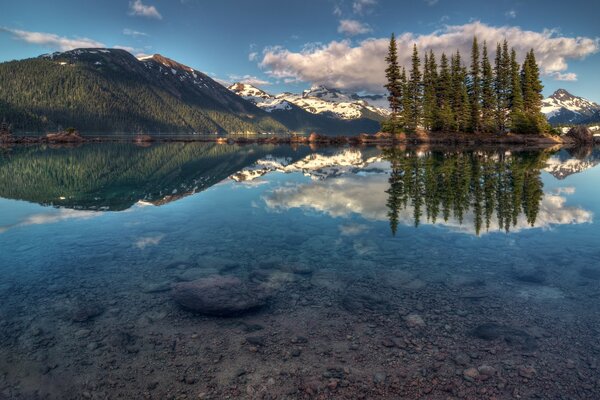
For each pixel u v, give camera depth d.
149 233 10.75
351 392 4.43
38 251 9.13
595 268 7.68
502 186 17.98
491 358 4.94
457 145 65.94
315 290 7.09
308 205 14.52
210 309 6.23
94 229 11.12
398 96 74.81
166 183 21.02
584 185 18.00
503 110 74.38
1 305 6.48
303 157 41.88
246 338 5.55
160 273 7.90
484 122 74.25
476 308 6.22
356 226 11.32
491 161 32.25
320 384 4.56
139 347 5.34
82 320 6.03
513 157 36.88
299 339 5.51
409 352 5.13
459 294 6.74
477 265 8.02
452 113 73.81
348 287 7.16
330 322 5.96
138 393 4.47
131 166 31.30
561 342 5.20
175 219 12.41
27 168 28.42
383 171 26.08
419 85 74.56
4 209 13.90
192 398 4.38
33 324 5.91
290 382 4.61
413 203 14.46
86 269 8.06
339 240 9.98
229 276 7.52
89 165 31.44
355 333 5.62
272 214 13.08
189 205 14.74
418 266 8.06
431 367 4.81
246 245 9.69
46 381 4.68
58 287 7.18
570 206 13.39
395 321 5.93
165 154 46.78
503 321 5.78
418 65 73.56
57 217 12.66
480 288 6.94
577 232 10.22
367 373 4.74
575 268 7.71
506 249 8.98
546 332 5.45
